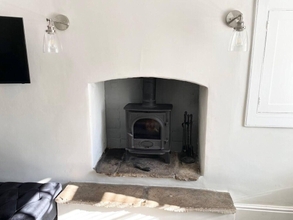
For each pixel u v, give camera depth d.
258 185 2.02
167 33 1.82
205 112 1.98
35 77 1.99
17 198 1.81
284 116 1.86
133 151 2.21
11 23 1.83
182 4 1.77
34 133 2.10
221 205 1.84
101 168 2.15
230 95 1.88
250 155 1.97
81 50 1.91
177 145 2.52
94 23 1.85
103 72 1.94
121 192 2.00
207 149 2.00
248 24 1.75
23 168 2.18
